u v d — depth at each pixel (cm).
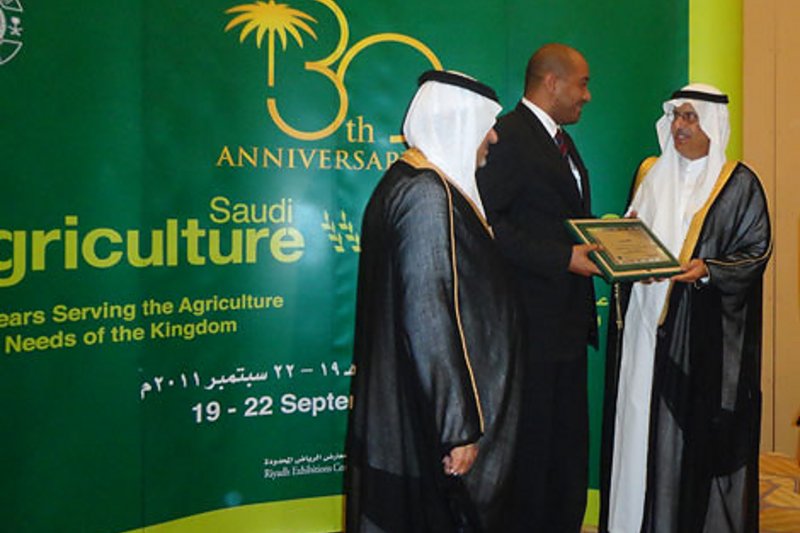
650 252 237
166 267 247
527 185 238
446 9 280
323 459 275
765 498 322
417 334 166
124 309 239
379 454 174
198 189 251
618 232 241
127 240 239
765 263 248
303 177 268
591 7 291
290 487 271
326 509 275
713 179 251
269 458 267
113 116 234
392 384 173
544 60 249
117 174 236
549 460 245
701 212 249
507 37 286
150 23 240
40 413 223
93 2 229
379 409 174
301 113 267
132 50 237
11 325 217
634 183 282
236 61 256
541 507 242
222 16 253
